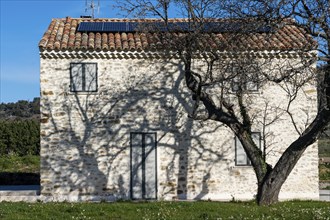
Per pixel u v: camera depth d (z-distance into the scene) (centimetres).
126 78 2080
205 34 1848
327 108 1573
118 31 2222
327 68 1564
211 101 1755
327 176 2866
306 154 2133
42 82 2048
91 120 2062
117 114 2072
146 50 2059
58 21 2383
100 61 2072
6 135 3503
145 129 2081
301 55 1639
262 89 2111
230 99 2092
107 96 2070
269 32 1750
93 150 2056
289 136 2123
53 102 2050
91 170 2052
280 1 1535
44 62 2052
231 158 2105
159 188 2073
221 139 2108
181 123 2094
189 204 1605
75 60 2062
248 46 2003
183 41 1759
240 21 1678
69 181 2044
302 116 2130
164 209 1483
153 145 2084
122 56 2067
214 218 1368
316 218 1370
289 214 1420
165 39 1811
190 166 2089
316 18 1516
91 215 1427
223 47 1852
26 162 3081
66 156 2047
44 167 2039
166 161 2084
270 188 1673
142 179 2072
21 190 2206
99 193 2052
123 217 1393
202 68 2083
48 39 2092
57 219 1362
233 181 2102
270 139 2116
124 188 2061
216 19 1758
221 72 1831
